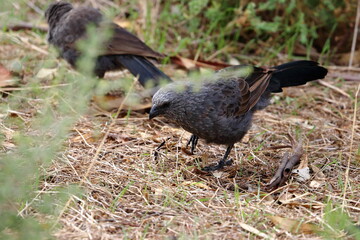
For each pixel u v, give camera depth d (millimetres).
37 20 17281
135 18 17156
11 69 13250
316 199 9039
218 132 9781
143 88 14055
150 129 11758
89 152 10281
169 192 8883
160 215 8156
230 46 16734
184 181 9422
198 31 16891
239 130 10008
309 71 10820
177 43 16797
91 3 18328
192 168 10031
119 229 7723
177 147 10602
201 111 9508
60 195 8266
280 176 9469
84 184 8953
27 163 7996
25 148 8125
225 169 10234
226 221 8047
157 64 15227
